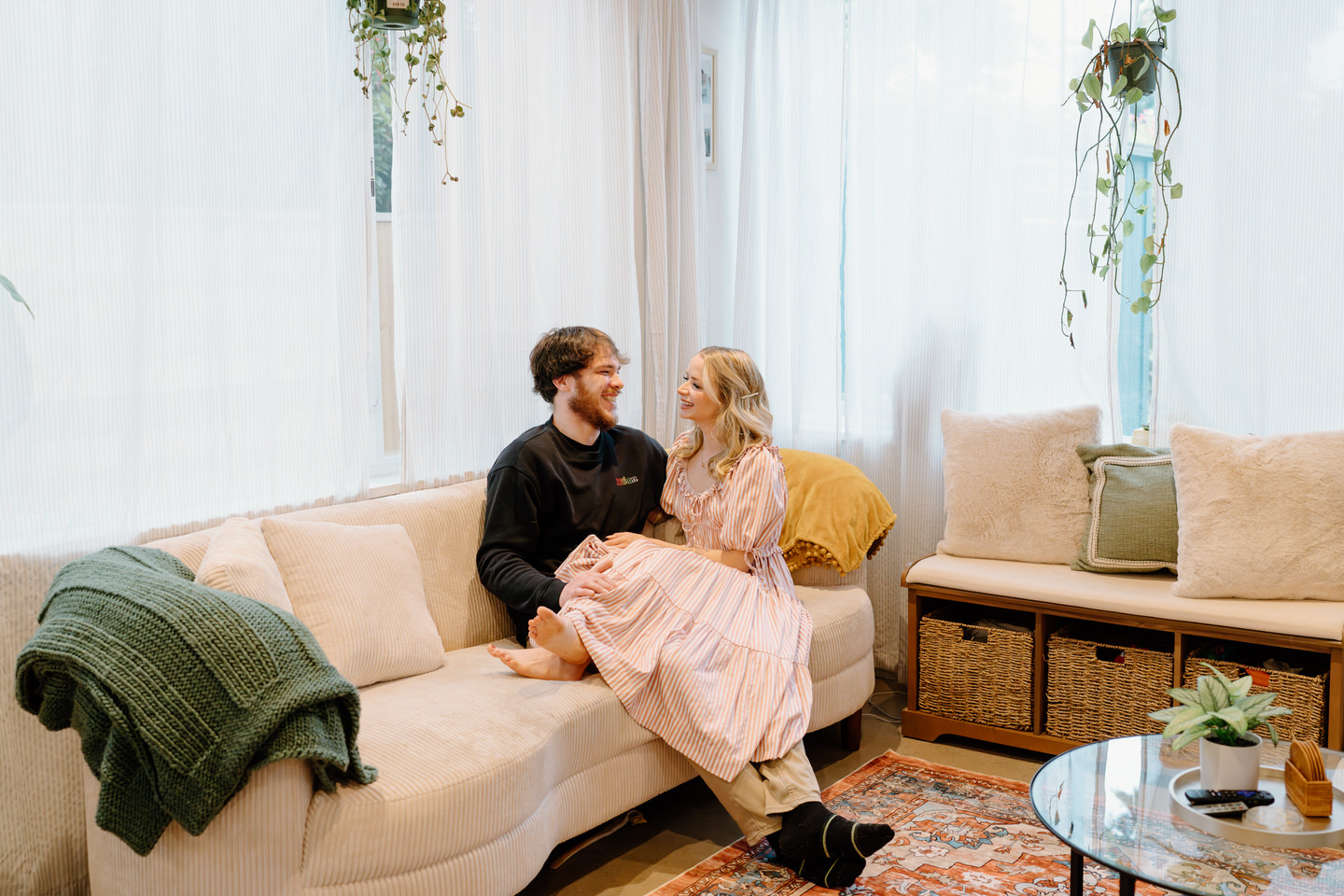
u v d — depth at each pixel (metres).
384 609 2.35
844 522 2.99
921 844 2.43
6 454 2.12
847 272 3.68
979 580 2.97
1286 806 1.78
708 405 2.66
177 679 1.65
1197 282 3.05
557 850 2.42
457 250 2.92
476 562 2.70
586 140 3.29
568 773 2.19
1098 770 1.95
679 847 2.49
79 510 2.22
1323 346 2.88
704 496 2.71
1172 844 1.67
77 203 2.19
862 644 2.94
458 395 2.95
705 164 3.86
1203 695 1.86
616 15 3.35
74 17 2.16
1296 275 2.91
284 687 1.69
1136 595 2.75
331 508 2.54
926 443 3.56
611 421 2.76
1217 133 2.96
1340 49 2.80
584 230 3.30
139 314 2.29
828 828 2.20
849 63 3.62
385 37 2.60
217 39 2.40
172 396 2.37
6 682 2.12
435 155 2.84
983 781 2.80
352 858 1.78
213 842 1.71
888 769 2.89
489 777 1.91
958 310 3.47
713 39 3.87
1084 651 2.85
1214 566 2.66
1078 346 3.32
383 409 2.93
